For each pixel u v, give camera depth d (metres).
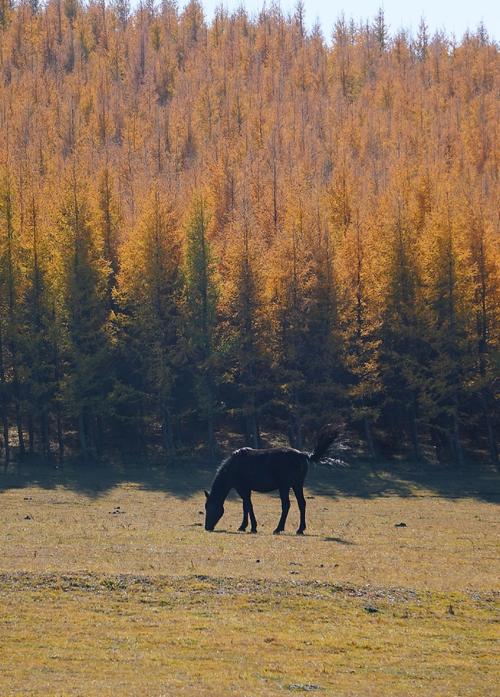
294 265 58.09
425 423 58.50
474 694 13.94
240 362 57.31
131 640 15.92
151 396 57.12
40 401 59.16
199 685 13.80
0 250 56.94
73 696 13.14
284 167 91.00
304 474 29.70
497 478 53.19
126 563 21.73
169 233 58.91
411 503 44.44
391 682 14.34
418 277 58.25
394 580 20.84
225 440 62.94
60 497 44.19
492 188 87.00
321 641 16.27
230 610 17.91
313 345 58.22
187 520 34.62
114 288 58.69
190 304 58.19
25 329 57.22
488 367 58.62
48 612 17.34
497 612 18.67
